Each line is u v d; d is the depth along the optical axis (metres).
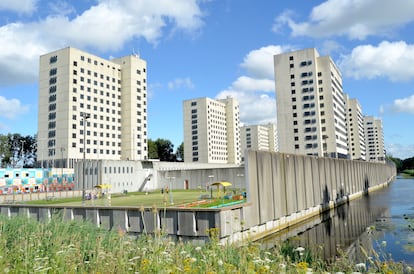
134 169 73.75
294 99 108.75
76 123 104.69
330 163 52.00
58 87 105.88
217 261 7.01
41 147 107.19
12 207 31.44
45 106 107.81
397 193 69.38
